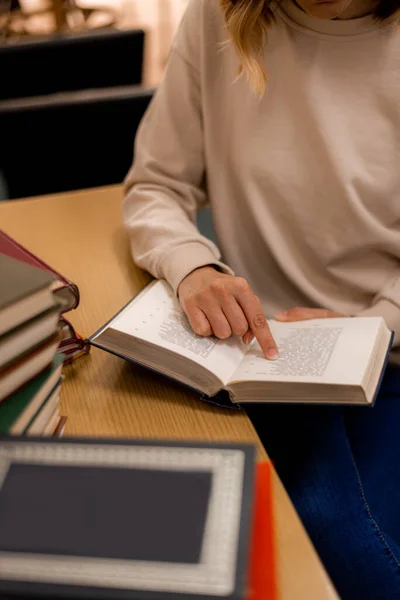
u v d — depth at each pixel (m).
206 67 1.11
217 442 0.53
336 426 1.00
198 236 1.09
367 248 1.14
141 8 5.52
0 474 0.52
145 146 1.23
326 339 0.91
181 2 5.71
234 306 0.93
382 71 1.03
